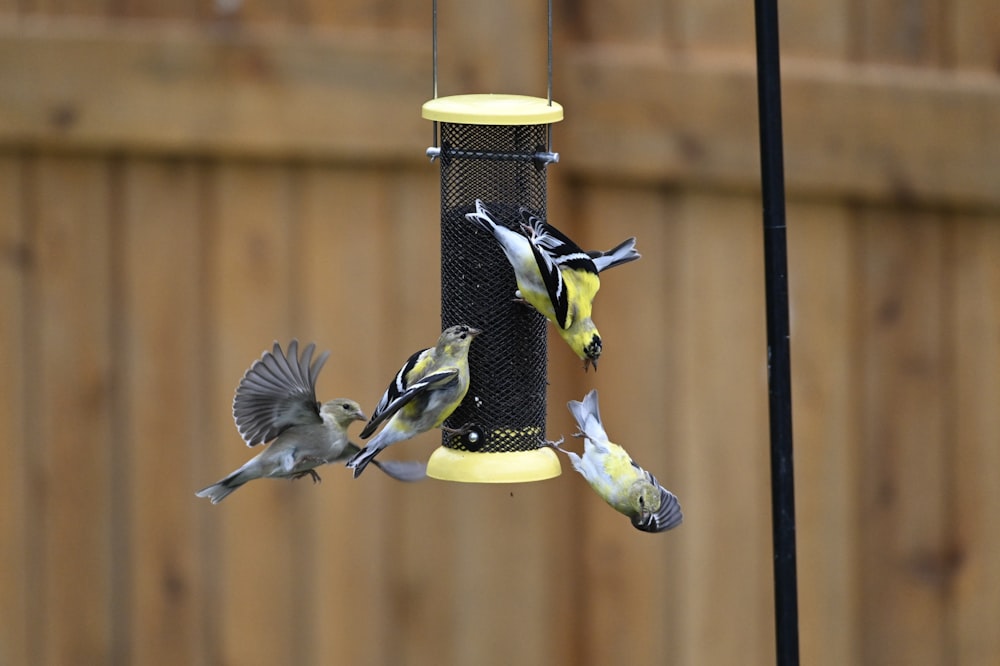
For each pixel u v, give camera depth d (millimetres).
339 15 11664
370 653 11977
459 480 9828
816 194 11336
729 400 11578
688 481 11656
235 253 11766
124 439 11914
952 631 11500
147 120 11641
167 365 11852
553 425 11680
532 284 9492
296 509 11930
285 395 9797
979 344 11336
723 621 11727
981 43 11172
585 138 11531
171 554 11969
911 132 11188
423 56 11578
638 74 11438
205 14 11648
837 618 11578
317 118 11609
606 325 11594
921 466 11453
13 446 11953
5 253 11828
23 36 11617
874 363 11422
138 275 11820
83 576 12023
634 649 11844
